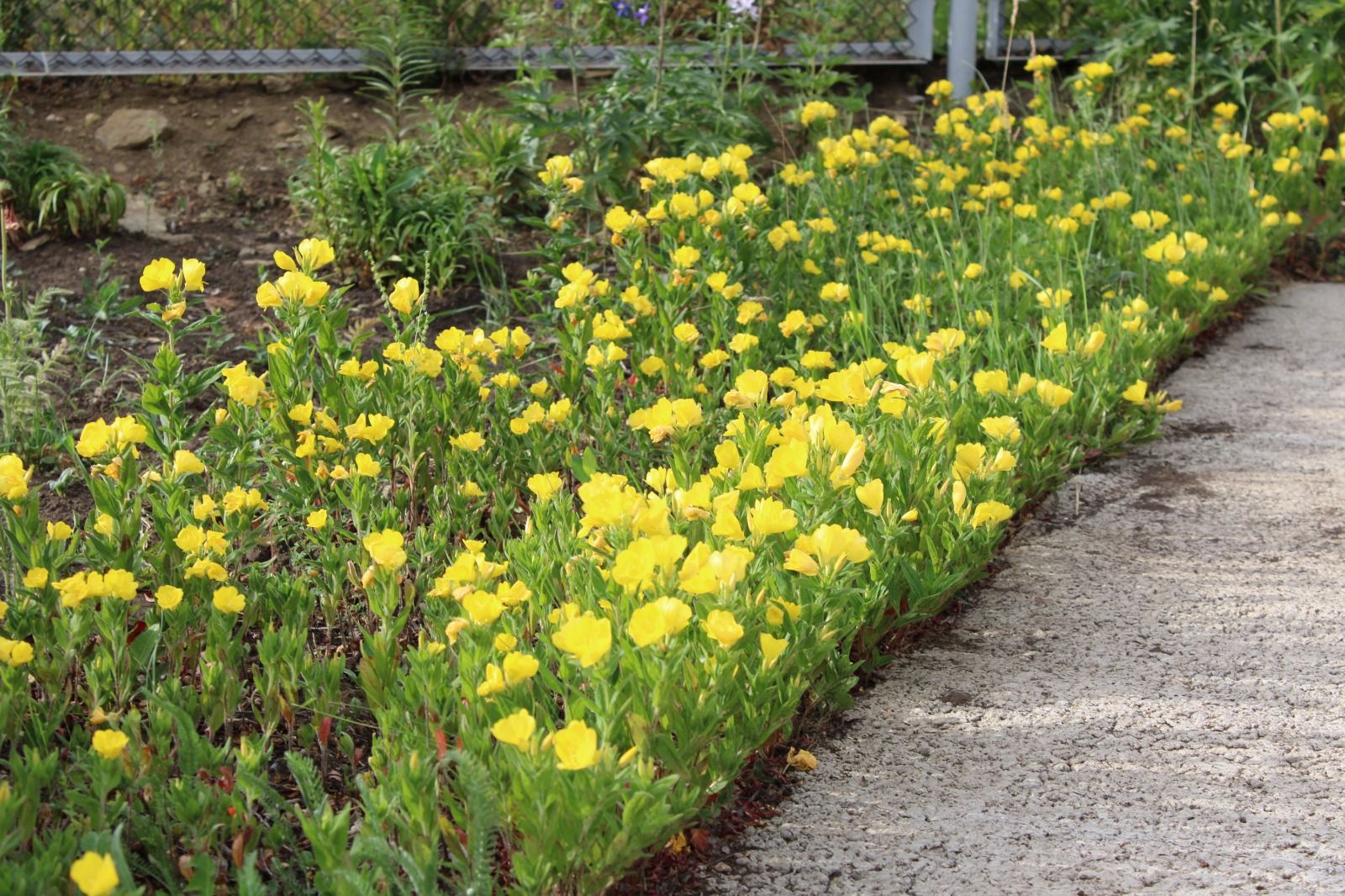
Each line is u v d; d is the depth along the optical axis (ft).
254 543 10.11
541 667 8.13
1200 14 25.79
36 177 19.08
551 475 9.84
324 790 8.36
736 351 13.76
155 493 9.91
